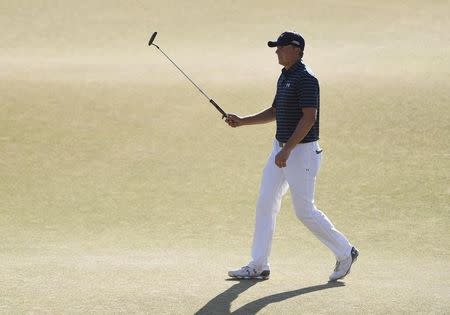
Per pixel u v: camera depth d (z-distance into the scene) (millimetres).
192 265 26734
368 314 19234
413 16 101812
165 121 55125
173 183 45125
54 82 64875
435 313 19328
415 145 49281
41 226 38000
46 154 49656
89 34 98500
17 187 44500
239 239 35594
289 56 23156
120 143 51500
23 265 25938
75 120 55406
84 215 40094
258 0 112812
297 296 21000
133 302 20234
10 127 53938
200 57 82000
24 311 19375
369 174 45188
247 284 22766
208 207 41250
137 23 103250
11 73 69375
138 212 40562
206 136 52344
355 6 109000
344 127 52469
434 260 30406
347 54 76438
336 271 23750
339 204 41062
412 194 42094
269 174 23906
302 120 22688
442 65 65438
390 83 60688
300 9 108312
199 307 19828
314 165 23453
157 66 73938
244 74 68312
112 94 60969
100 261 27484
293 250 32781
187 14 107250
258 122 25547
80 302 20219
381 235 35906
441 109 54312
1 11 108188
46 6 111125
